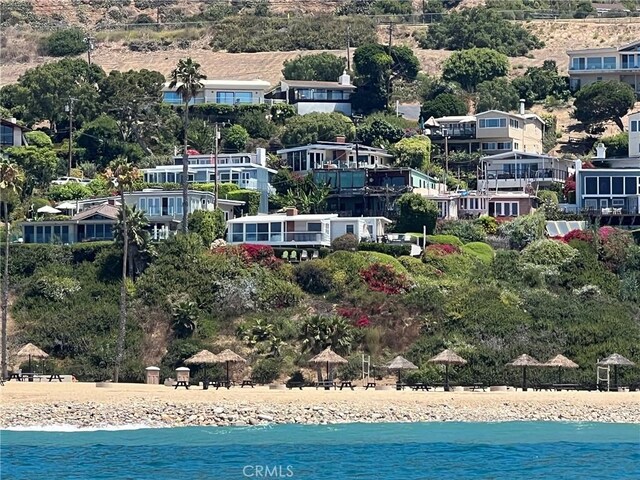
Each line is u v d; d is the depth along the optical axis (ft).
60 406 338.13
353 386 383.24
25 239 467.52
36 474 277.85
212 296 423.64
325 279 432.25
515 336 403.75
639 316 424.46
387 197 517.96
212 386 378.32
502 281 439.22
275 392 357.82
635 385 389.39
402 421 342.85
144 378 396.57
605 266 453.17
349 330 401.70
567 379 390.21
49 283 430.61
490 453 302.45
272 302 423.64
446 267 445.78
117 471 280.31
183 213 463.01
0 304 428.56
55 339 410.31
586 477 280.72
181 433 322.96
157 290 423.64
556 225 495.41
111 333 412.36
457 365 391.65
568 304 423.23
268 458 293.23
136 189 505.25
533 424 341.62
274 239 470.39
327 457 294.46
